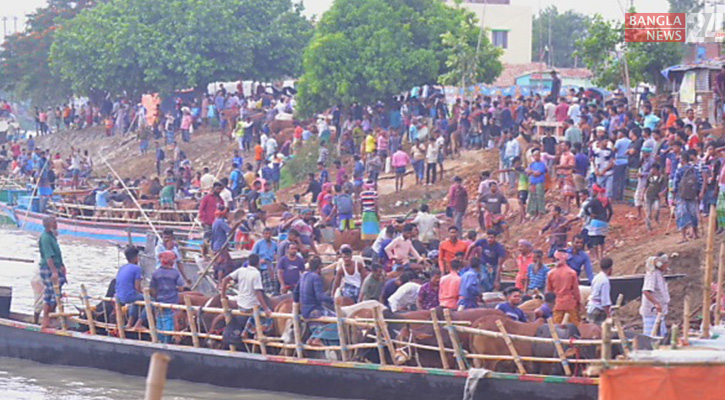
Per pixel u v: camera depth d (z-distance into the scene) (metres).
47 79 126.56
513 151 54.78
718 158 40.69
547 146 51.94
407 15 77.88
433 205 58.56
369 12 77.44
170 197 62.50
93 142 106.12
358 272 33.78
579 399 26.52
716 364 18.23
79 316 35.12
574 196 48.12
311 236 42.16
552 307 30.98
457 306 31.25
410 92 79.00
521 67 103.19
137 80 103.81
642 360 18.45
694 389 18.25
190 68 99.75
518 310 29.80
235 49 101.44
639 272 39.81
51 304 34.66
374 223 45.81
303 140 75.62
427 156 61.09
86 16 111.25
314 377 30.08
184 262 42.41
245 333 31.81
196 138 94.12
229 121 90.12
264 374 30.86
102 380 32.59
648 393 18.31
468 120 64.56
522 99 64.50
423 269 35.81
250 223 44.31
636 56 65.31
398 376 28.92
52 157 90.81
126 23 102.44
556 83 63.22
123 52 102.62
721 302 30.27
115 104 110.62
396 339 29.64
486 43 75.62
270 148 74.56
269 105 90.06
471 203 55.81
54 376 33.03
